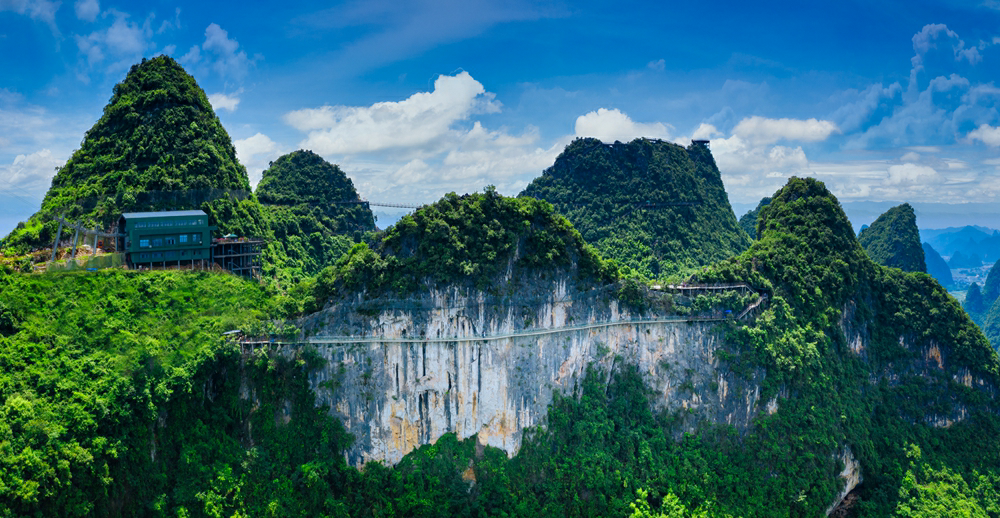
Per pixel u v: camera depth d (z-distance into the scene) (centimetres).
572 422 12381
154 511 9381
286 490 10462
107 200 12562
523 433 12031
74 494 8525
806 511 12650
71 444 8588
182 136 13850
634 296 13088
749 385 13175
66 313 10131
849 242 15825
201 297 11406
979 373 15788
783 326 13800
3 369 8962
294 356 11025
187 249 12256
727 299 13512
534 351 12106
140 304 10788
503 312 11862
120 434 9181
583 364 12688
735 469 12756
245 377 10788
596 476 11781
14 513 7944
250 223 14100
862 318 15350
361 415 11244
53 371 9181
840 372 14300
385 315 11338
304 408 10994
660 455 12500
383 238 11919
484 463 11562
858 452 13775
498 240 11988
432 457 11419
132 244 11725
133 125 13825
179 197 13000
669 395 13212
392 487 11125
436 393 11575
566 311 12469
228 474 10006
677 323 13312
